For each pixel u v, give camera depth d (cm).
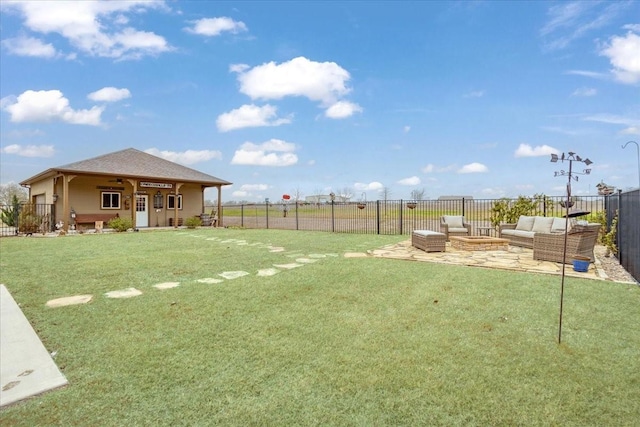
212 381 262
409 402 233
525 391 245
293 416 220
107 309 440
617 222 826
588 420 214
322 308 436
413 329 362
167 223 2161
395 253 897
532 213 1225
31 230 1564
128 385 258
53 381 265
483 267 691
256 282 577
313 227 1891
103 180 1894
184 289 537
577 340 331
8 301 480
